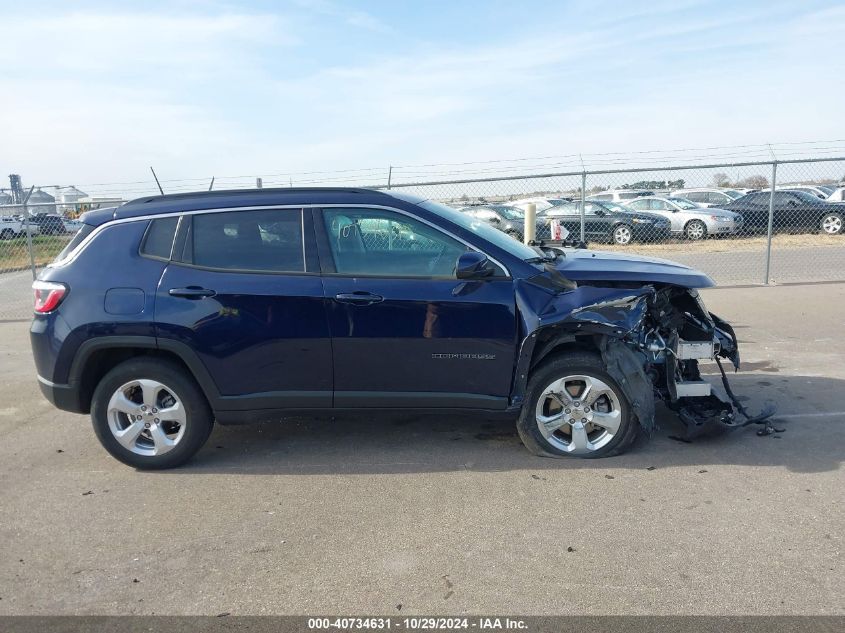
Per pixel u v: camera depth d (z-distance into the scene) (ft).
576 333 14.15
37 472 14.98
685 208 64.49
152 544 11.64
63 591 10.31
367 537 11.62
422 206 14.76
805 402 17.78
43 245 44.62
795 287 35.04
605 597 9.66
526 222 28.48
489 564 10.62
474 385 14.38
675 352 15.17
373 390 14.47
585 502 12.62
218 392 14.43
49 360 14.55
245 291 14.14
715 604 9.41
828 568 10.19
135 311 14.20
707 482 13.29
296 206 14.60
